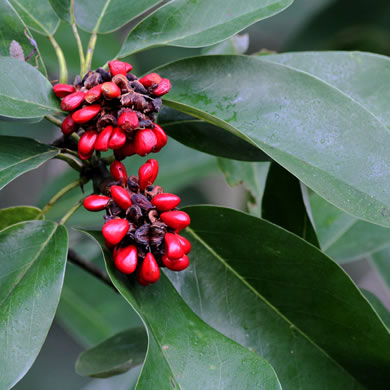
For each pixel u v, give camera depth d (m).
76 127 0.56
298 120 0.57
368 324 0.57
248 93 0.58
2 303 0.53
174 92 0.59
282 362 0.58
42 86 0.57
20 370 0.52
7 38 0.59
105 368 0.61
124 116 0.55
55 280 0.54
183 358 0.53
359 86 0.61
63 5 0.61
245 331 0.58
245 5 0.60
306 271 0.58
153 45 0.60
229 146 0.61
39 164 0.57
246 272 0.59
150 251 0.55
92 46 0.61
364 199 0.55
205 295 0.59
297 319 0.58
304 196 0.60
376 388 0.57
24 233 0.55
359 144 0.56
